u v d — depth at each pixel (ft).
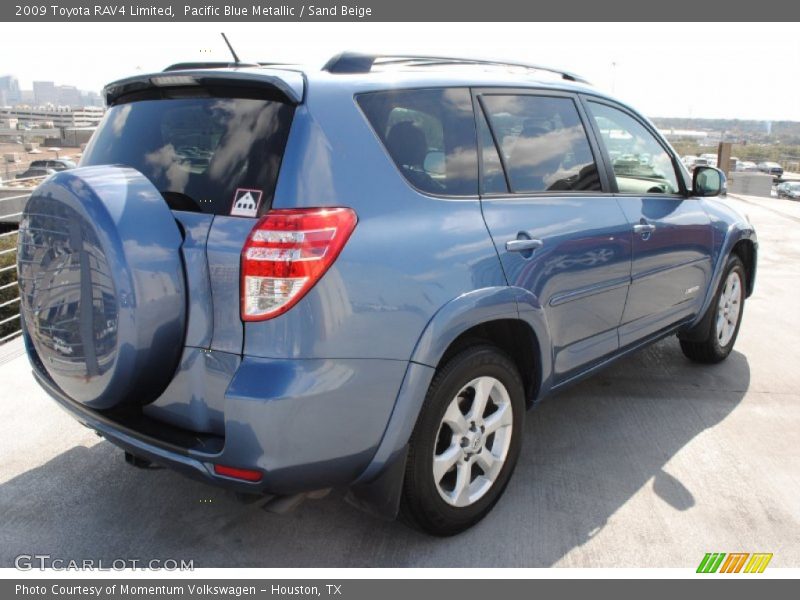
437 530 8.62
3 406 12.70
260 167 6.99
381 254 7.22
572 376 10.54
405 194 7.71
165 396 7.41
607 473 10.58
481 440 8.84
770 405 13.24
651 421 12.47
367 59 8.26
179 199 7.36
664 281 12.46
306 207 6.80
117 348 6.87
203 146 7.49
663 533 9.07
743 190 86.53
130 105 8.55
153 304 6.81
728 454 11.24
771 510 9.63
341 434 7.12
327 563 8.41
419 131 8.16
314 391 6.79
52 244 7.34
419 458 7.97
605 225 10.54
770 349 16.70
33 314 7.84
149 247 6.83
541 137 9.93
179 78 7.76
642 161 12.23
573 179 10.35
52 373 7.88
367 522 9.27
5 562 8.34
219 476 6.98
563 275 9.65
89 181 7.04
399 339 7.37
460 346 8.43
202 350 7.05
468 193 8.55
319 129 7.09
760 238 34.53
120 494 9.86
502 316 8.52
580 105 10.91
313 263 6.73
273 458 6.78
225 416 6.77
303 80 7.30
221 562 8.41
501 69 10.11
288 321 6.71
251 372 6.72
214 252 6.89
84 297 7.08
